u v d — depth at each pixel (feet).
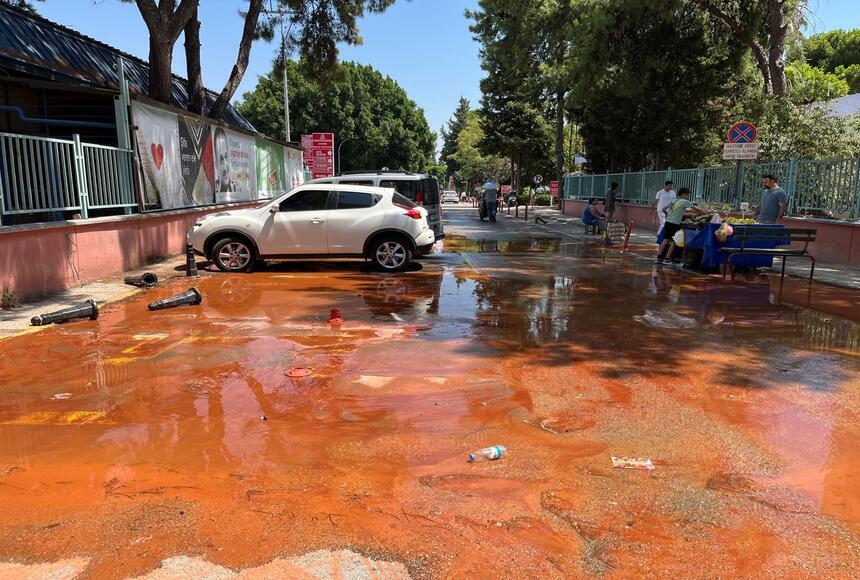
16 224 27.53
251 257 37.24
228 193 57.57
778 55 61.11
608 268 40.73
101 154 34.09
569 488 11.16
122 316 25.00
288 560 8.95
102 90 36.60
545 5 83.82
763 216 38.96
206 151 51.29
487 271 38.75
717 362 19.11
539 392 16.21
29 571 8.64
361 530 9.75
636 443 13.10
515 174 191.83
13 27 37.52
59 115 43.32
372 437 13.25
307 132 184.03
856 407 15.29
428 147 218.38
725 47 74.38
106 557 8.98
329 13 70.44
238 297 29.32
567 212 118.83
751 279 36.06
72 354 19.39
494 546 9.36
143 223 39.22
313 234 37.14
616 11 67.31
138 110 38.27
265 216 37.09
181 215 45.70
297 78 184.24
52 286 29.25
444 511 10.33
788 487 11.23
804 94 71.56
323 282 33.94
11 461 12.07
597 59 70.18
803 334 22.76
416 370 17.89
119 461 12.07
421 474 11.64
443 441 13.10
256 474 11.55
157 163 41.11
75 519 9.98
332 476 11.52
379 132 192.54
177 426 13.79
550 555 9.15
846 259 41.34
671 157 84.79
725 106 81.92
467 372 17.76
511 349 20.30
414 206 39.11
